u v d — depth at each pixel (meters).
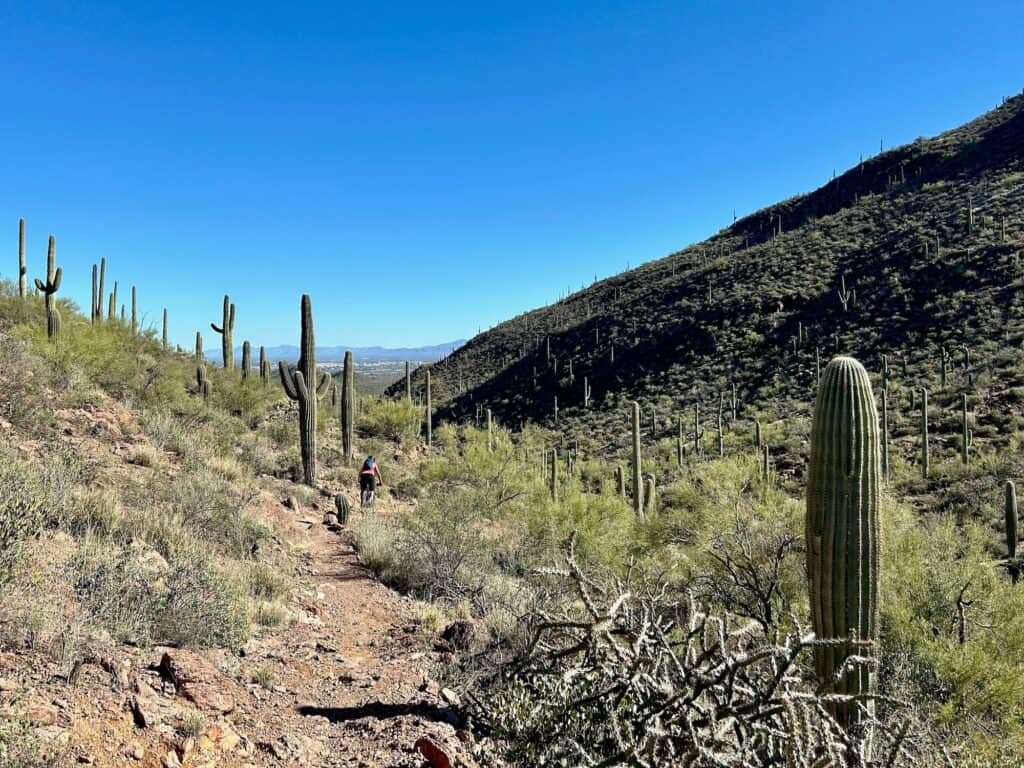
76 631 4.23
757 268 74.44
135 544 6.24
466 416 76.06
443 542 10.20
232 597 5.97
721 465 13.68
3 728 2.94
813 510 4.73
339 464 18.27
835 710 4.42
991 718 6.07
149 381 16.17
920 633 6.84
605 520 13.20
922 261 57.34
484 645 6.32
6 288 21.67
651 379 61.03
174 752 3.45
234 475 12.43
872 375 45.84
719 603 7.54
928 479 29.89
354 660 6.06
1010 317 45.00
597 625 2.77
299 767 3.76
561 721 2.98
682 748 2.60
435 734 4.29
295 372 15.35
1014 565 16.72
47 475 7.08
